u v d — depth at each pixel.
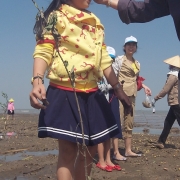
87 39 2.64
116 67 5.50
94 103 2.65
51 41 2.53
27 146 7.09
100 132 2.63
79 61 2.58
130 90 5.54
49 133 2.45
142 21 2.93
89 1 2.74
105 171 4.74
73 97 2.55
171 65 6.56
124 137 5.84
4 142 7.75
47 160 5.43
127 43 5.62
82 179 2.71
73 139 2.49
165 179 4.39
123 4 2.87
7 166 4.97
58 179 2.59
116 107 4.90
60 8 2.67
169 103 6.61
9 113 22.12
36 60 2.50
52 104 2.53
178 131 13.77
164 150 6.58
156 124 20.00
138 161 5.46
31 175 4.48
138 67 5.74
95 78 2.70
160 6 2.81
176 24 2.63
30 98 2.35
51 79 2.60
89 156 2.72
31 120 19.53
